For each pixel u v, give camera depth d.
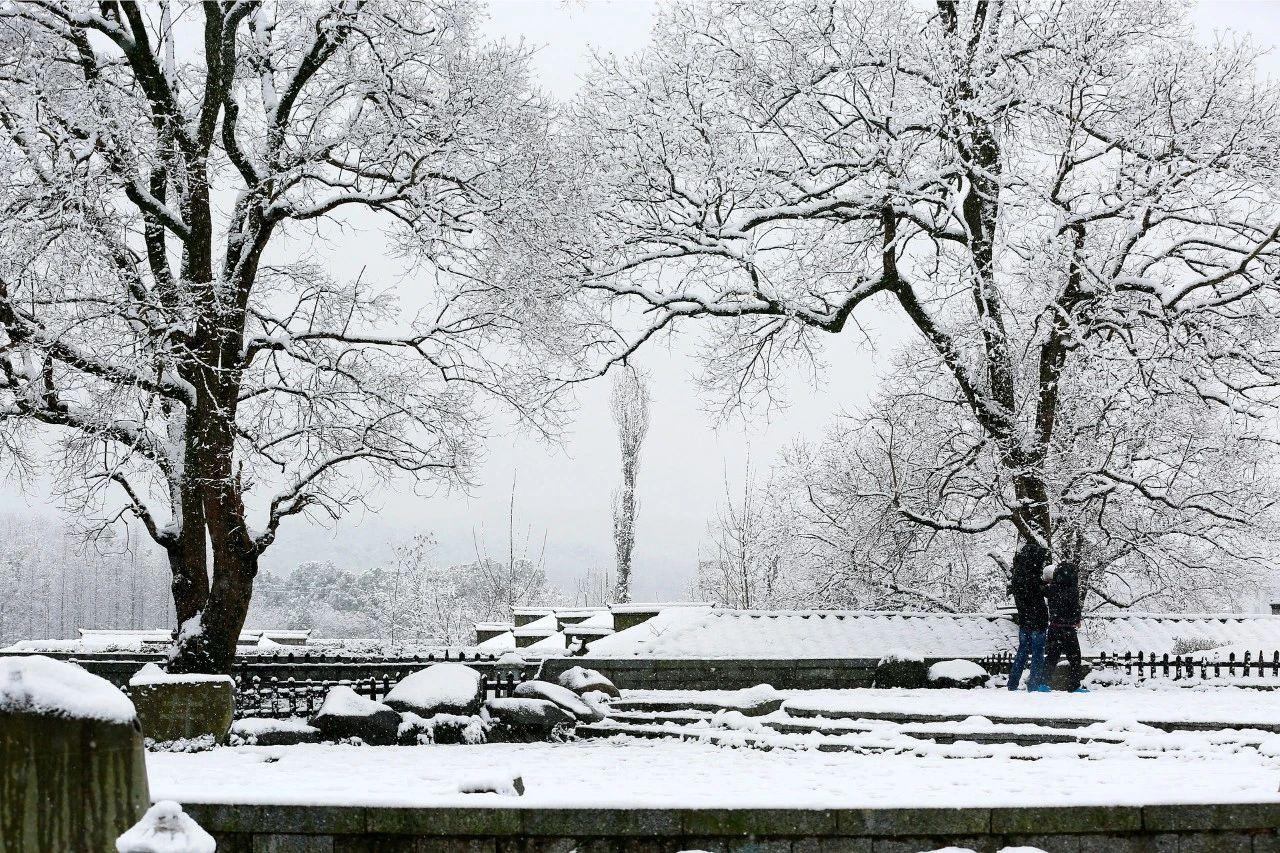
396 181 20.81
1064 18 23.62
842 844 8.26
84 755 4.47
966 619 24.36
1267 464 25.44
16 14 18.66
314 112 21.44
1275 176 22.81
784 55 24.70
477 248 21.69
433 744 16.00
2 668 4.54
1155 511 26.67
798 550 36.50
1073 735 12.92
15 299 18.00
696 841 8.26
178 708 14.89
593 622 30.42
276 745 15.45
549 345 23.69
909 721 14.41
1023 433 24.98
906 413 29.06
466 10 22.00
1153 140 23.81
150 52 19.42
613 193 24.86
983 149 23.86
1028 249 23.09
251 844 8.51
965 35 23.94
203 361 19.00
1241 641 25.20
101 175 18.00
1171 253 23.72
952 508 29.72
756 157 24.36
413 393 21.67
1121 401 24.52
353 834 8.45
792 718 15.38
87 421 18.62
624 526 49.53
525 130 22.09
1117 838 8.31
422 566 60.59
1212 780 9.83
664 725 16.97
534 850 8.33
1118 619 26.23
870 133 23.73
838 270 24.89
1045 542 23.61
